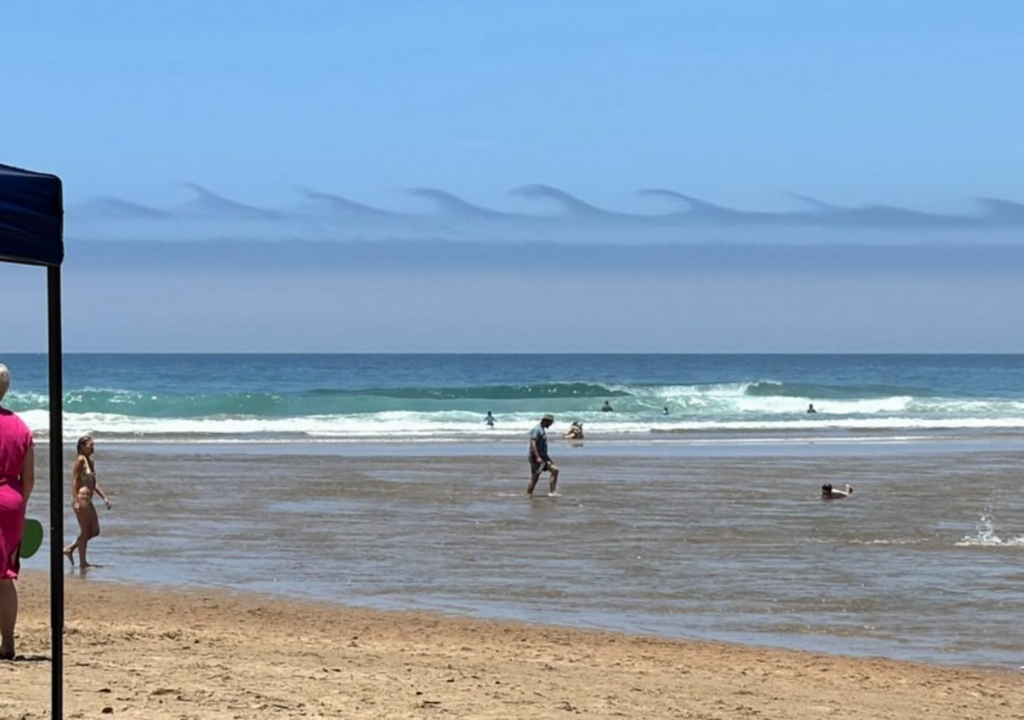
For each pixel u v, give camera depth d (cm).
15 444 890
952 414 7100
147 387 10925
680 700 955
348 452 4062
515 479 3141
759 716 909
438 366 16675
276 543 2044
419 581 1695
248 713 790
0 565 890
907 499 2725
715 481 3114
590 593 1616
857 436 5178
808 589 1652
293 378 13000
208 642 1140
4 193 561
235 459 3722
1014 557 1930
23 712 750
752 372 15262
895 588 1659
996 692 1093
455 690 927
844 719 924
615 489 2911
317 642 1194
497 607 1517
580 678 1038
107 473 3228
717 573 1770
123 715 761
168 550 1959
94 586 1609
